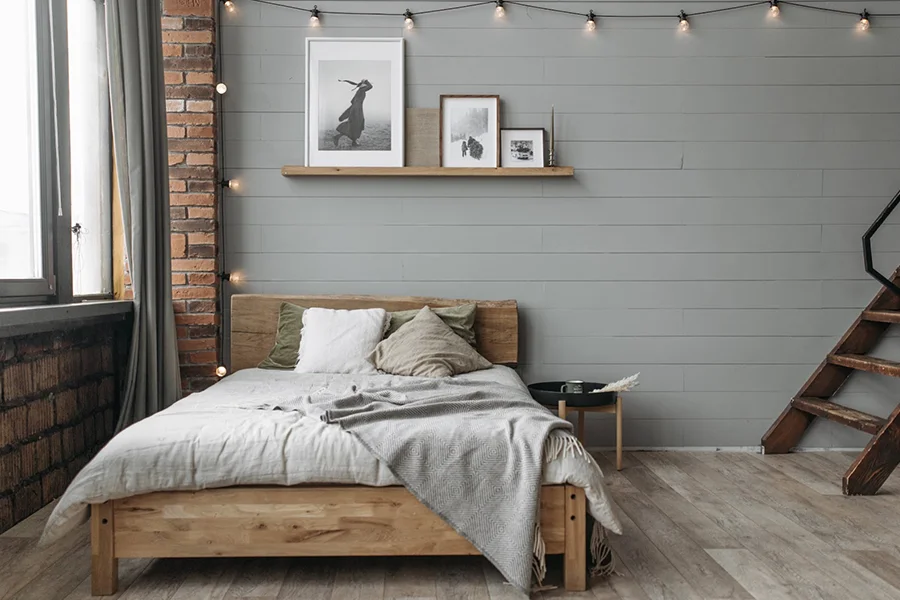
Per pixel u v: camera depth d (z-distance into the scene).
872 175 4.58
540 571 2.50
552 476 2.54
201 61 4.33
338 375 3.91
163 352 4.01
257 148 4.49
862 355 4.47
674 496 3.62
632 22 4.53
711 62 4.55
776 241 4.58
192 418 2.71
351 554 2.53
